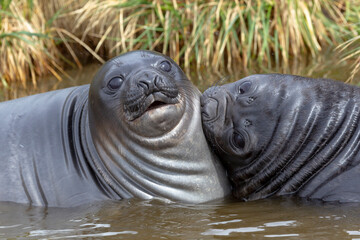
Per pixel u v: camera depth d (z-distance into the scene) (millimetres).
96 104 23875
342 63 38188
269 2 43875
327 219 20172
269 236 18719
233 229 19562
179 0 44969
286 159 23891
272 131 23828
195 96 24781
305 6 44188
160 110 22688
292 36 42875
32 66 42656
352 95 23906
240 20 43469
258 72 38375
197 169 24016
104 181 23672
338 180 22719
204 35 42938
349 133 23172
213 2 44281
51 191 23328
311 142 23594
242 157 24375
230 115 24312
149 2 45062
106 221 20984
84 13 46344
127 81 23094
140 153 23562
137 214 21641
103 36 43531
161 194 23547
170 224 20391
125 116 23047
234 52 42625
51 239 19406
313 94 24047
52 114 25188
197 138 24141
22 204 23266
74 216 21719
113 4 45031
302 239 18281
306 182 23531
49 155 24016
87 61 45406
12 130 24875
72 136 24516
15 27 44438
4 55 42594
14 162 24109
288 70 38125
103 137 23906
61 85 39344
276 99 23984
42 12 47312
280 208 22031
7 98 36938
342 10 47312
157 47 44031
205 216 21297
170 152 23562
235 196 24859
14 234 20125
